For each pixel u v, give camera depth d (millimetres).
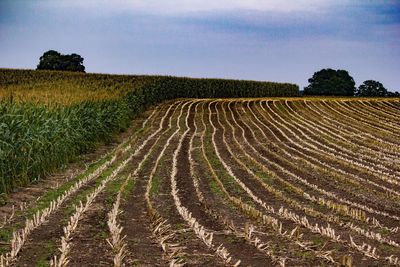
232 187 16172
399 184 18625
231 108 49000
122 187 14836
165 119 40031
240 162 21141
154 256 9031
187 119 40656
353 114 45781
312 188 16766
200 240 10086
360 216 12672
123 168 18938
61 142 18891
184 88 61219
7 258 8375
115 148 24641
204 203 13219
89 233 10219
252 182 17234
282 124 38938
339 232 11273
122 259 8641
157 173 18188
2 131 14773
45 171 16875
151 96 49000
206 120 40562
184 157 22562
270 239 10344
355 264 9086
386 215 13438
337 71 104562
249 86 71812
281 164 21797
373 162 24188
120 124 30938
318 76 104750
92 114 24016
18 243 9133
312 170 20578
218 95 66875
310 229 11172
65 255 8531
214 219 11930
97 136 24906
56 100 21188
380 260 9320
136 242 9797
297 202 14492
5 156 14406
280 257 9156
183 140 29172
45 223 10938
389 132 35812
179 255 9039
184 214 11750
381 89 102812
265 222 11547
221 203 13805
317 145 28969
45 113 18062
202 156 22922
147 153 23281
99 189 14398
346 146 29188
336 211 13484
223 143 28328
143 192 14812
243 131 34500
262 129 35938
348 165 22141
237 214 12555
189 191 15227
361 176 19938
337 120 41781
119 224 11008
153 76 56812
